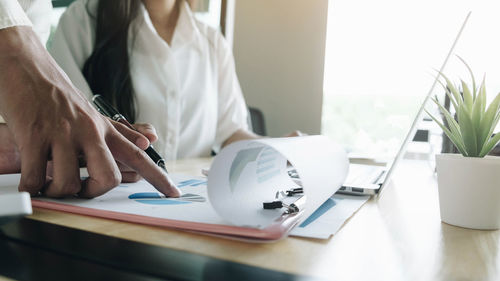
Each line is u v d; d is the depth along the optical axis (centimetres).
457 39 45
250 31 185
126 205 36
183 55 129
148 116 118
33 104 36
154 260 22
